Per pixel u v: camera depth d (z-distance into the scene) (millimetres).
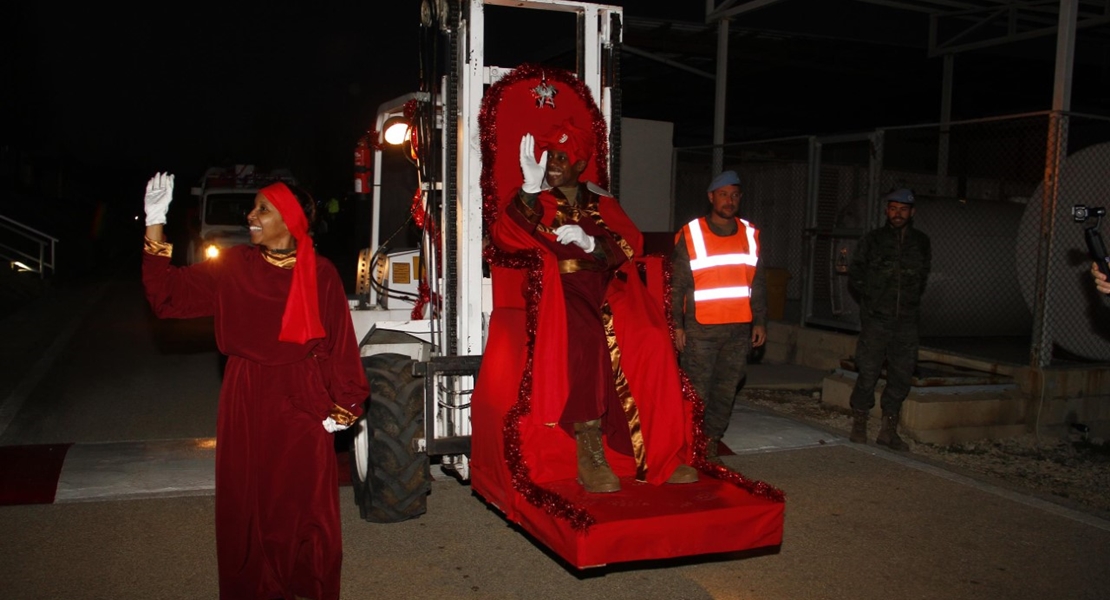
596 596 4336
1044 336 7840
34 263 20156
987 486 6109
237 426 3643
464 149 4844
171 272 3600
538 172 4273
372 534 5043
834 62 15969
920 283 6859
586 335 4027
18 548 4699
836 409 8508
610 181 5184
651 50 15461
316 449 3727
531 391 3926
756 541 3746
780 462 6598
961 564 4789
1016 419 7773
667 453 4047
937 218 10641
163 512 5273
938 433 7527
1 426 7406
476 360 4715
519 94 4871
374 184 6969
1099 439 7926
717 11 12859
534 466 4035
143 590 4242
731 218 5836
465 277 4887
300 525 3705
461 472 5184
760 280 5922
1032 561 4844
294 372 3686
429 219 5367
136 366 10266
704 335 5750
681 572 4633
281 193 3637
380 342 5324
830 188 14852
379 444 4949
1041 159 16672
